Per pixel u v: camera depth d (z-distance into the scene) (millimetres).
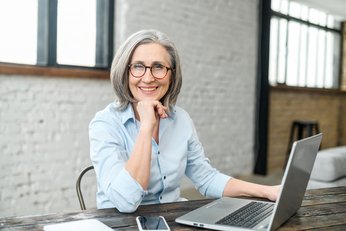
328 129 7285
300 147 1047
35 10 3127
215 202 1377
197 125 4453
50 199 3209
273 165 5883
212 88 4598
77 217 1207
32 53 3137
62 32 3307
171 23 4031
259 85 5211
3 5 2955
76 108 3326
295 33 6863
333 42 7910
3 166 2918
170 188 1535
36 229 1087
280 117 5957
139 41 1452
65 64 3299
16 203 3008
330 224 1209
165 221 1148
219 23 4602
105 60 3590
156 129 1527
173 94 1568
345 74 7973
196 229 1121
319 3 6742
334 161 2820
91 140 1430
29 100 3027
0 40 2949
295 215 1288
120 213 1258
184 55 4207
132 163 1263
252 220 1164
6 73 2846
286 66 6637
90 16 3496
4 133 2908
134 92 1479
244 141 5137
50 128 3170
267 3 5160
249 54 5070
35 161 3096
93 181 3488
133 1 3648
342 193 1620
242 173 5160
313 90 6578
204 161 1648
